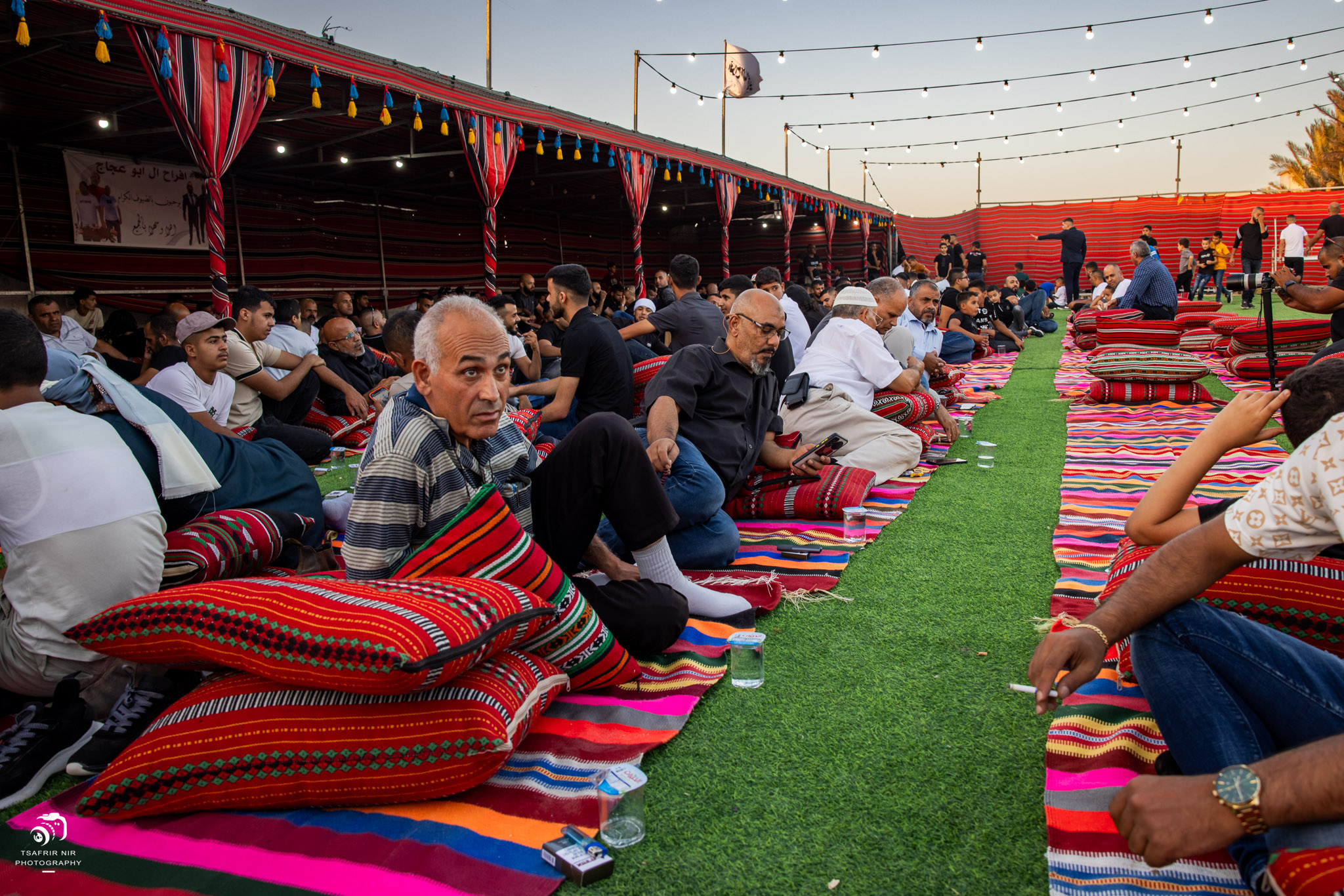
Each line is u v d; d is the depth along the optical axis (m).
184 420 3.12
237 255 13.02
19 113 9.14
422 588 1.93
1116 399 7.30
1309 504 1.43
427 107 9.25
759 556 3.63
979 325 12.51
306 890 1.61
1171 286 8.57
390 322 4.68
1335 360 1.69
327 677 1.76
